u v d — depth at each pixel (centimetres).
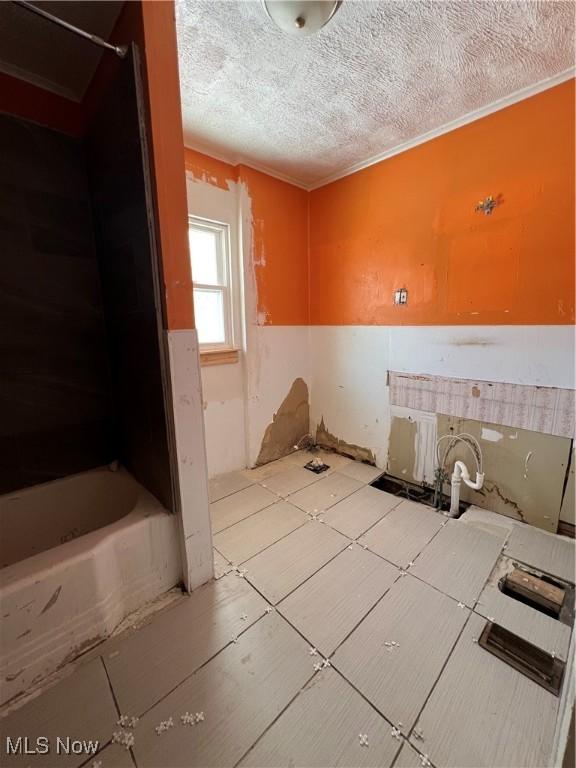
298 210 272
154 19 108
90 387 183
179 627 128
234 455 263
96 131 150
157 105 113
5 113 144
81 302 175
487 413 198
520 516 192
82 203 169
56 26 122
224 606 137
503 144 173
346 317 267
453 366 209
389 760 88
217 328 249
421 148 205
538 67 148
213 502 218
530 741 92
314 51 138
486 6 117
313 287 289
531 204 168
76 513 176
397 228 224
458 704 101
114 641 122
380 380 251
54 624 111
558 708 98
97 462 190
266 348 267
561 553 166
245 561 163
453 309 204
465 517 198
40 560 112
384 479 256
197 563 146
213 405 246
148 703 102
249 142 209
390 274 232
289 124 191
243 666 113
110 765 88
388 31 128
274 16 115
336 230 262
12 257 152
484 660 114
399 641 121
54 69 142
